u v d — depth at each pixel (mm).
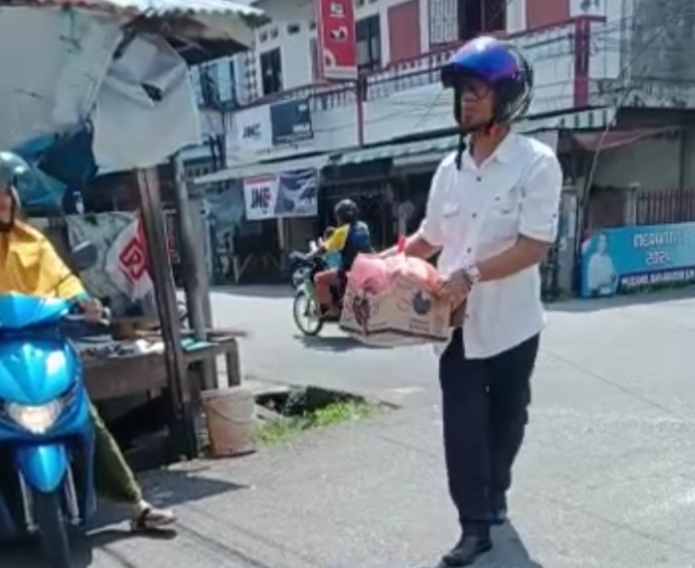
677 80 15430
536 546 3877
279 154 21578
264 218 21125
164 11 5043
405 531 4152
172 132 5453
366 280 3559
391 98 18469
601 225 15875
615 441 5441
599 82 14891
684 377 7438
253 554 3998
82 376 4242
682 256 15594
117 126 5266
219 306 16375
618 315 11938
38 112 5320
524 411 3900
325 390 7453
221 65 24172
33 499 3699
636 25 15039
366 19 20750
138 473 5359
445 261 3719
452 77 3557
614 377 7555
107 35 5137
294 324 13008
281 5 22625
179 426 5656
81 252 4898
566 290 14453
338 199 20000
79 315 4227
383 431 5992
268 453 5645
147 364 5566
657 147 16438
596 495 4484
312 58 22422
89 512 4027
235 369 6312
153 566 3936
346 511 4465
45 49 5141
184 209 6277
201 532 4309
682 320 11219
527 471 4891
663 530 4016
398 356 9422
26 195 5473
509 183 3521
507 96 3496
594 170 15492
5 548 4273
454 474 3730
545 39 15336
